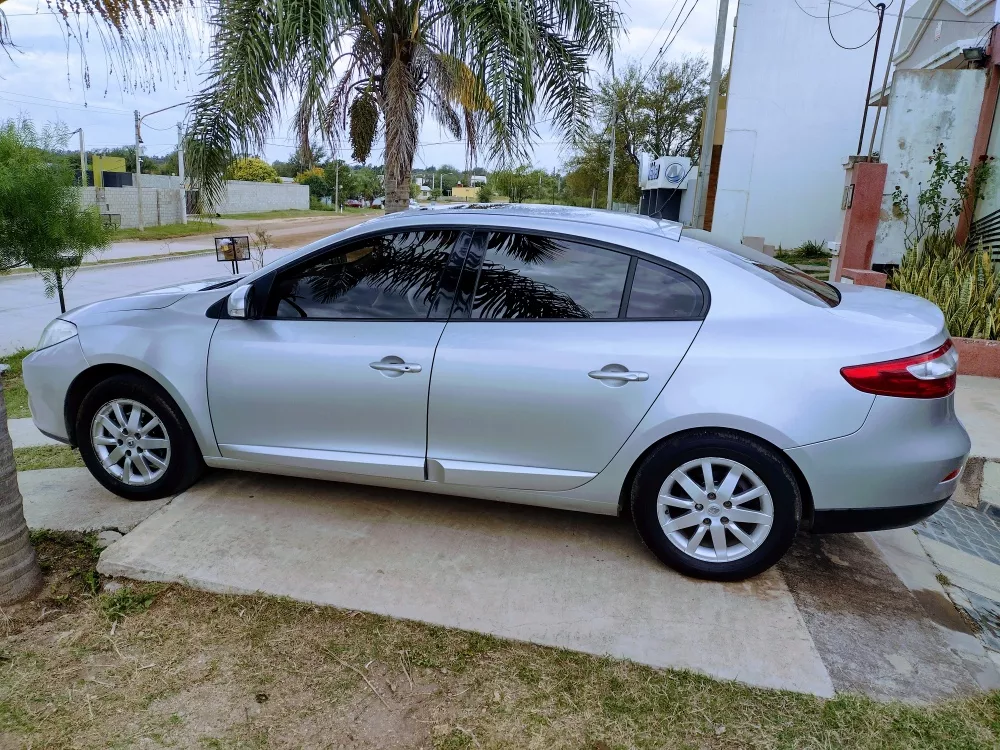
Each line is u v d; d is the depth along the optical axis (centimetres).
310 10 499
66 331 378
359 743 225
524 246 323
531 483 320
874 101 1587
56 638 274
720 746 225
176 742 224
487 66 556
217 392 352
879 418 279
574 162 3678
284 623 281
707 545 312
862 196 913
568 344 305
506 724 233
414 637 273
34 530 348
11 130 816
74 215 846
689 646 269
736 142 2256
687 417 292
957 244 919
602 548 337
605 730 230
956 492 436
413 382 320
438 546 335
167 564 314
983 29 1106
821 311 297
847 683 252
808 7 2125
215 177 552
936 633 283
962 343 677
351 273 341
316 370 334
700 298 302
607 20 685
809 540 355
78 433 378
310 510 368
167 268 1964
